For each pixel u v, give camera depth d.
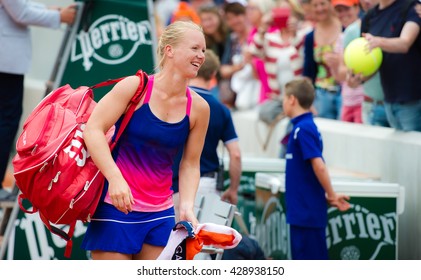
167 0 30.38
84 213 9.54
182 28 9.54
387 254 14.21
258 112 21.28
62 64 14.92
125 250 9.58
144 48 15.15
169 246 9.34
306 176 13.60
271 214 15.04
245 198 16.92
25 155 9.38
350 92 17.67
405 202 14.76
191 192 9.97
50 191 9.34
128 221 9.63
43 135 9.38
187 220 9.76
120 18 15.15
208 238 9.37
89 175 9.41
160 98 9.60
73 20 15.11
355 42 14.91
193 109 9.82
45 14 14.93
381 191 14.14
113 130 9.71
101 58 15.05
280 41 20.45
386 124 16.86
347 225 14.09
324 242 13.67
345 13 17.70
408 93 14.88
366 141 15.96
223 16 24.98
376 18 15.05
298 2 21.28
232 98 23.86
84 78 14.99
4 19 14.90
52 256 14.35
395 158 15.05
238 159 14.12
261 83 22.52
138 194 9.66
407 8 14.54
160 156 9.72
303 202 13.58
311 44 18.45
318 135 13.59
